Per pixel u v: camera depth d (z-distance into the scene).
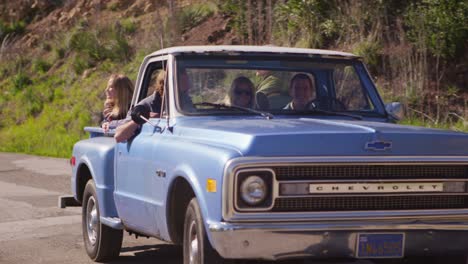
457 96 15.77
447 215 6.01
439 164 5.97
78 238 10.16
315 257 5.84
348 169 5.81
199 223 6.10
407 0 17.78
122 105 9.49
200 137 6.44
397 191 5.89
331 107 7.56
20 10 29.72
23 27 29.23
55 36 27.41
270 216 5.68
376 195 5.86
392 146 5.89
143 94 8.13
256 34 20.25
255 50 7.56
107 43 25.34
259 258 5.74
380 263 7.11
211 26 22.06
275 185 5.68
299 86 7.52
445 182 6.00
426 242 6.00
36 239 10.13
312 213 5.74
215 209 5.79
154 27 24.05
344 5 18.53
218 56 7.43
